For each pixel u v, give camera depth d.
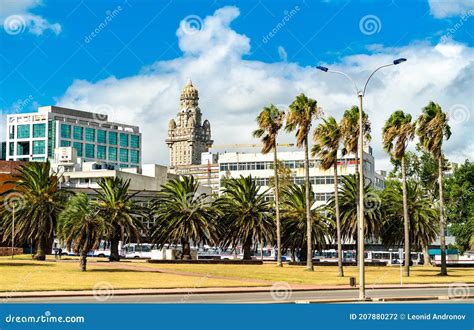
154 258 91.50
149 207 90.50
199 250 136.00
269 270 69.56
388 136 65.75
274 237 90.00
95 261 81.94
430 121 67.06
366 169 170.88
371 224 84.81
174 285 46.28
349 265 94.38
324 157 66.94
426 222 86.06
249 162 163.00
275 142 80.75
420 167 109.44
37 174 80.50
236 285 48.06
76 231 58.94
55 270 58.81
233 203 88.44
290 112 69.88
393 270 78.69
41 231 79.69
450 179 101.50
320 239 90.19
